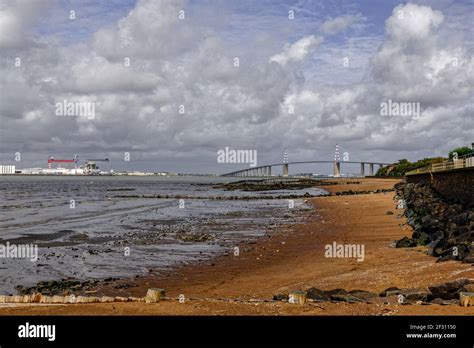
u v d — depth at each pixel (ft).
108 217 143.95
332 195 257.75
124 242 91.04
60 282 58.13
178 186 492.13
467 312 34.37
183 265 69.15
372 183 388.98
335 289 44.16
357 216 132.77
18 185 486.38
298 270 62.39
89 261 72.33
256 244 86.99
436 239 71.92
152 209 177.78
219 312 36.11
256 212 160.45
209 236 97.66
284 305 37.99
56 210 170.91
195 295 50.31
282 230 106.93
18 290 55.11
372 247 76.43
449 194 128.77
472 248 56.80
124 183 620.49
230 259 73.15
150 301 40.06
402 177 405.18
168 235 100.94
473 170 104.99
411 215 110.52
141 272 64.85
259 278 59.16
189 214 155.02
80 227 116.78
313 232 101.40
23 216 145.89
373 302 38.58
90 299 41.06
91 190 376.48
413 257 63.16
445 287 39.78
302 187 403.95
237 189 398.21
